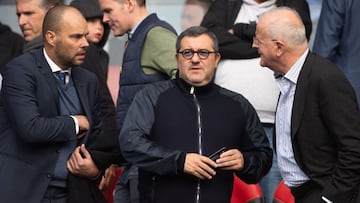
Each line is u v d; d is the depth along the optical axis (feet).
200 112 41.81
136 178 45.88
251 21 50.29
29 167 42.78
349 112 39.50
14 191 42.50
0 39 57.41
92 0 53.26
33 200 42.50
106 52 59.16
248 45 49.65
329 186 39.78
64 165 43.21
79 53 43.27
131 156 41.47
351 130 39.45
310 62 40.27
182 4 61.36
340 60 52.39
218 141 41.60
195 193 41.16
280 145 41.37
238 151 41.47
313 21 59.57
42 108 42.70
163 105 41.86
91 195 43.50
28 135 41.96
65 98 43.65
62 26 42.78
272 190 49.60
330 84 39.58
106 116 47.91
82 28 43.16
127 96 47.01
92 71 48.70
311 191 40.86
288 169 41.24
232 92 42.88
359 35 51.78
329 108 39.50
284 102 40.98
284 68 40.60
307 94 39.96
